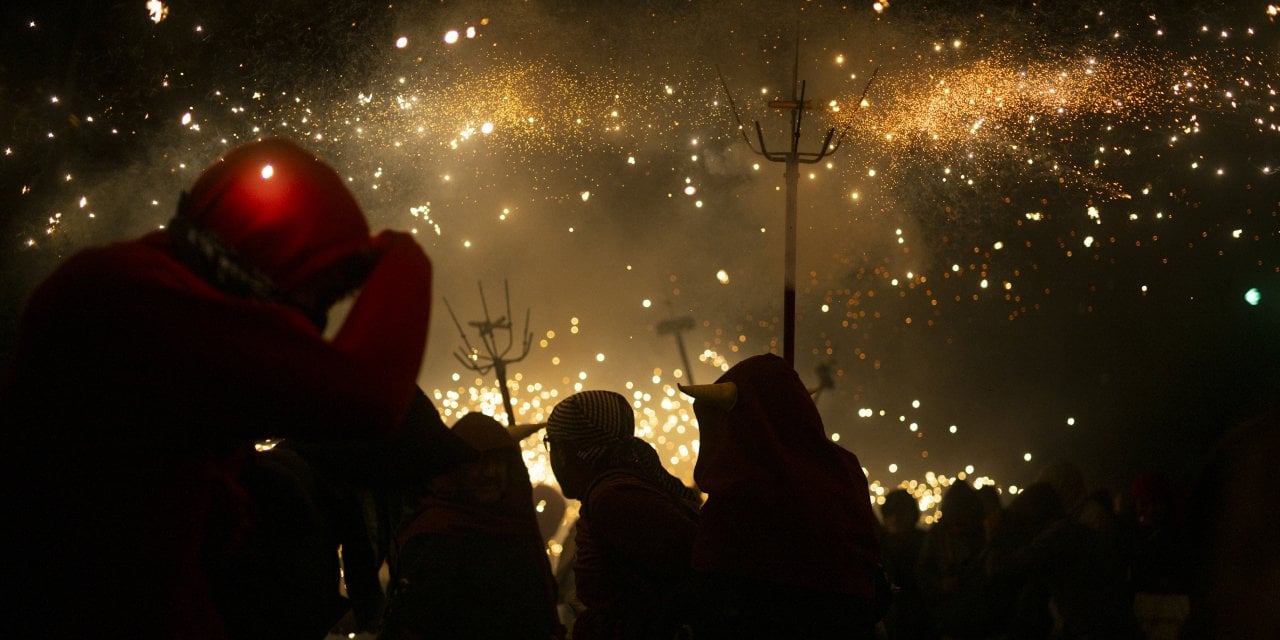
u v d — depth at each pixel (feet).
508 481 14.15
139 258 5.74
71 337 5.54
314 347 5.55
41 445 5.57
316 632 7.86
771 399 11.26
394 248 6.23
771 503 10.74
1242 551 8.42
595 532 12.28
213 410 5.56
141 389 5.51
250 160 6.23
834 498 10.98
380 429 5.66
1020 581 19.85
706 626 10.59
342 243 6.20
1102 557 19.56
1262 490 8.41
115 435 5.56
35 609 5.58
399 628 13.46
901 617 21.06
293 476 7.93
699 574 10.78
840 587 10.61
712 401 10.99
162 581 5.73
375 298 5.90
